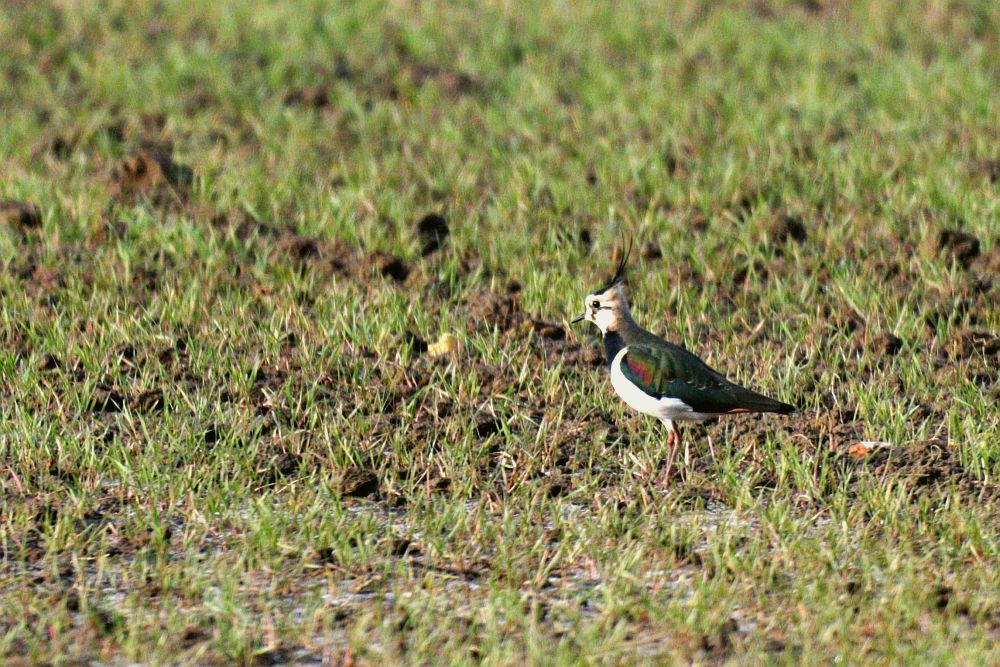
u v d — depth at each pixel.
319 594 9.62
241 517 10.80
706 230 16.47
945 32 24.64
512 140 19.20
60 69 21.94
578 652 8.74
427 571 9.94
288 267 15.43
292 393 12.91
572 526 10.59
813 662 8.56
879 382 13.05
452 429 12.22
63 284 15.06
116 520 10.73
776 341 14.13
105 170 17.69
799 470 11.38
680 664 8.57
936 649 8.74
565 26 24.69
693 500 11.16
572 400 12.80
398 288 15.13
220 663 8.73
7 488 11.12
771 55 23.19
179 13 24.80
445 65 22.67
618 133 19.48
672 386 11.23
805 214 16.88
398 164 18.61
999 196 16.92
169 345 13.72
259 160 18.58
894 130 19.44
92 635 9.00
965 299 14.80
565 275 15.26
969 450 11.66
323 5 25.36
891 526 10.45
